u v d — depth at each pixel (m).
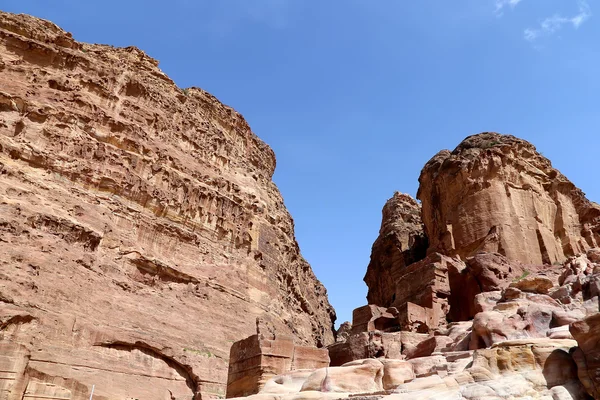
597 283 22.95
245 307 50.16
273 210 66.12
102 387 32.84
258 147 72.75
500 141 50.75
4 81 43.28
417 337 28.56
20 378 29.41
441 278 36.62
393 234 68.12
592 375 14.95
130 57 56.97
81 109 46.69
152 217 46.91
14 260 33.47
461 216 45.62
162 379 37.31
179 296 44.19
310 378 18.48
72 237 38.44
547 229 45.09
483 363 16.56
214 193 54.41
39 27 48.38
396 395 15.45
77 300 35.38
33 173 40.56
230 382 24.61
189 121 58.19
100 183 44.28
